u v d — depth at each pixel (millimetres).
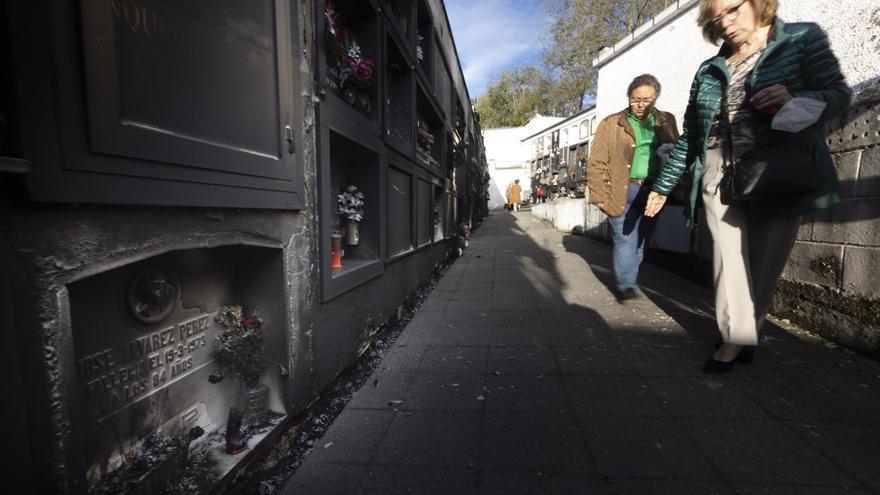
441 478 1639
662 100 5758
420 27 5906
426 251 5555
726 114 2334
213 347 1800
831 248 2938
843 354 2725
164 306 1527
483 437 1926
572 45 23594
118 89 1069
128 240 1136
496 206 35188
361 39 3350
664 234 5785
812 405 2102
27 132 860
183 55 1303
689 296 4312
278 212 1862
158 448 1474
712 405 2135
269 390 1968
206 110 1406
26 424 901
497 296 4727
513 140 35000
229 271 1898
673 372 2549
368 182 3379
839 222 2873
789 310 3342
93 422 1265
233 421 1649
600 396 2281
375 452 1837
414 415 2156
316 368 2250
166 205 1228
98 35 1009
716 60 2346
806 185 2012
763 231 2352
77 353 1207
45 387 937
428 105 5723
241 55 1594
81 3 959
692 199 2572
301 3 2068
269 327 1927
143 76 1154
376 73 3363
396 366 2824
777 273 2404
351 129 2729
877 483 1529
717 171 2400
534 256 7664
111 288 1317
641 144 3875
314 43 2236
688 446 1795
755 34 2238
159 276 1481
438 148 6887
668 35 5598
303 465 1755
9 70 834
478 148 18453
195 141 1338
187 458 1543
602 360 2777
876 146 2604
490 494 1531
